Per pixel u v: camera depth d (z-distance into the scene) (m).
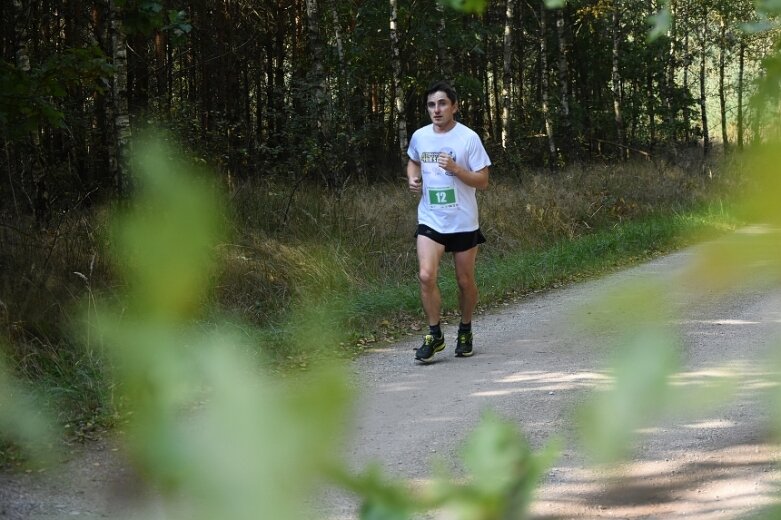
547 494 6.70
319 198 21.69
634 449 0.69
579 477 6.99
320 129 32.78
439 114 12.39
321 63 34.22
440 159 12.22
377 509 0.66
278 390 0.65
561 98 51.41
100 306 0.96
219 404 0.63
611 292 0.77
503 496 0.70
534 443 8.73
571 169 36.31
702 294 0.77
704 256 0.79
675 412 0.71
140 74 30.53
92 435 7.18
